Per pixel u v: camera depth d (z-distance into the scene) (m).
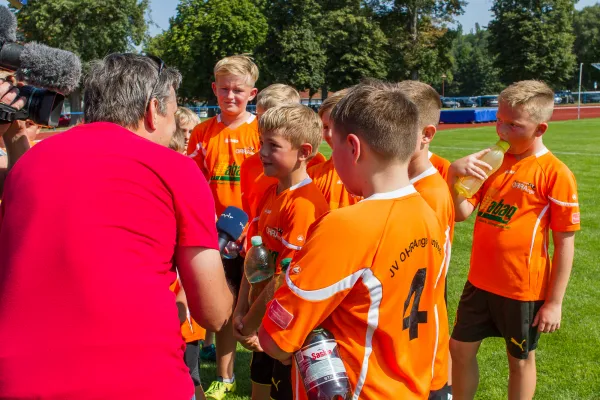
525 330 3.15
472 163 2.84
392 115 1.73
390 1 58.22
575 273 6.21
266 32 52.66
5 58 2.19
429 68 58.69
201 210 1.80
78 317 1.58
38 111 2.14
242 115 4.58
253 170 3.72
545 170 3.11
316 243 1.70
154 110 1.92
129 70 1.87
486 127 32.38
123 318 1.61
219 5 50.28
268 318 1.75
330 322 1.78
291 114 2.81
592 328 4.79
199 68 51.56
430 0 56.31
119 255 1.64
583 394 3.76
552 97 3.09
